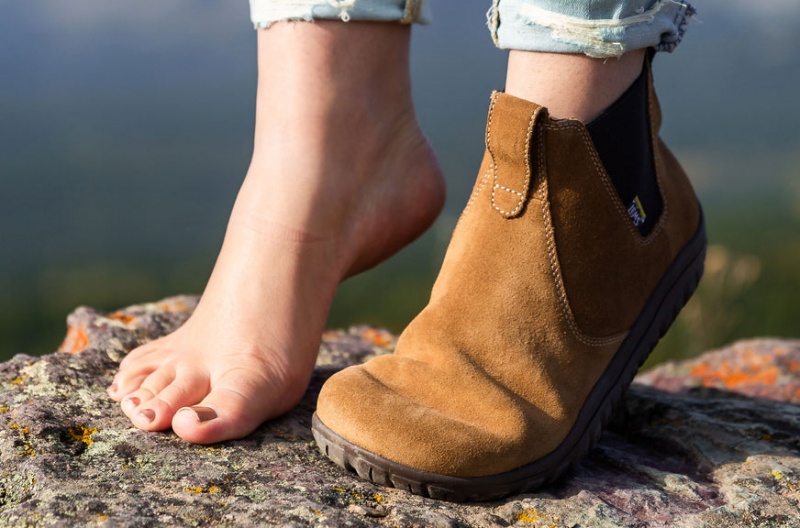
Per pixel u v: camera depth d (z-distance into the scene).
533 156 1.18
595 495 1.18
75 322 1.83
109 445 1.21
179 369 1.34
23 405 1.30
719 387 1.93
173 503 1.06
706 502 1.21
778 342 2.18
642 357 1.32
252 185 1.41
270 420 1.36
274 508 1.06
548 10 1.15
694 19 1.28
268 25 1.39
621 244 1.26
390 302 17.67
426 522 1.07
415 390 1.18
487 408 1.16
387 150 1.52
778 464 1.31
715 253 2.73
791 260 9.46
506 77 1.25
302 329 1.37
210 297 1.38
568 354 1.22
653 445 1.46
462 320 1.22
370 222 1.50
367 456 1.12
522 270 1.20
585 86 1.19
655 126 1.32
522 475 1.14
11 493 1.08
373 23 1.42
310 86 1.39
